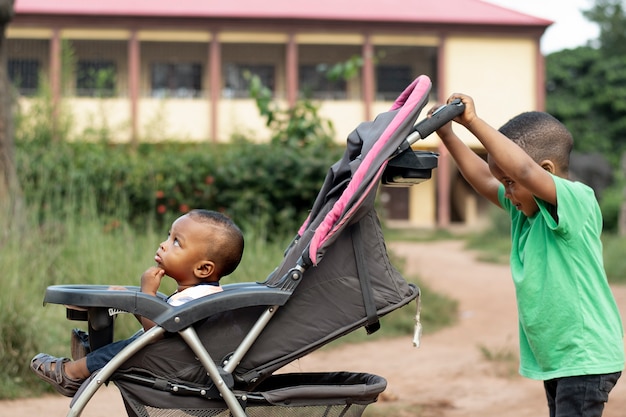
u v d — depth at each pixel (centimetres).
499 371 700
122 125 2330
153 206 1068
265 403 309
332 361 745
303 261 311
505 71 2945
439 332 937
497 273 1572
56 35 2753
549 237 329
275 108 1206
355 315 323
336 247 323
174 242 333
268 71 3002
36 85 2839
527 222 346
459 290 1317
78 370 315
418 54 3042
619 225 2323
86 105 2720
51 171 1088
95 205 967
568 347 321
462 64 2934
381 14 2906
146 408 309
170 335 308
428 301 1068
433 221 3178
